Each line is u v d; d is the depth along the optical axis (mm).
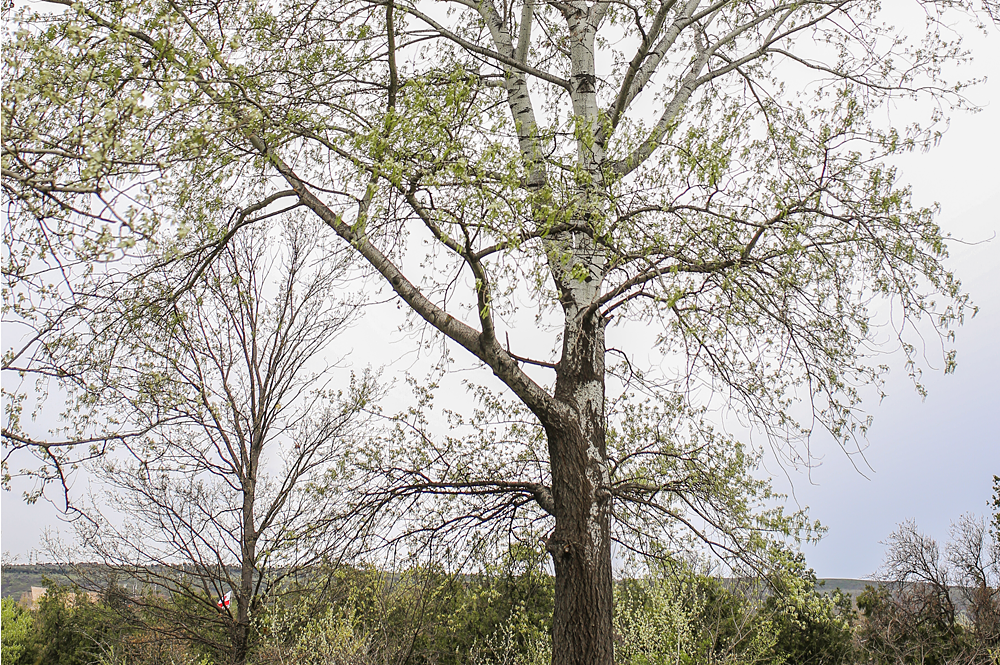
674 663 8273
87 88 3869
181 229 3719
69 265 4316
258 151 5375
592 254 5422
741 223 5133
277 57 5621
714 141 4844
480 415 7586
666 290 4590
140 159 3650
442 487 6547
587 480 5449
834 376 5625
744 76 7844
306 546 6891
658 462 6773
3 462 6859
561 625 5121
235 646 9266
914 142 5562
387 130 4184
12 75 3895
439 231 4832
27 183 3471
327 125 4926
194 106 4352
